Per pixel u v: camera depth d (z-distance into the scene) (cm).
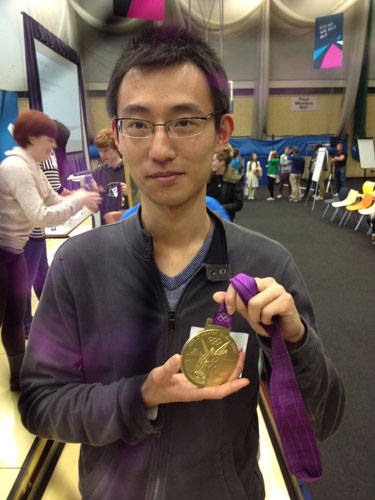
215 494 66
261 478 81
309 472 51
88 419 57
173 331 64
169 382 55
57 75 534
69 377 67
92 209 200
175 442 64
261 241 71
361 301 396
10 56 605
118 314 64
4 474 143
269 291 51
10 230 169
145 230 67
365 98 1325
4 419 171
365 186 695
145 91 54
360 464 201
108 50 1005
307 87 1321
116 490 67
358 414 235
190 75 55
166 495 64
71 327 67
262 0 1167
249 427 74
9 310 178
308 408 61
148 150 57
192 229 65
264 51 1237
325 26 805
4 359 215
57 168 271
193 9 1073
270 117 1353
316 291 425
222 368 57
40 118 172
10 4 596
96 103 1059
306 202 959
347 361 290
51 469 157
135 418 55
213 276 64
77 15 959
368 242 608
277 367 52
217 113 58
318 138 1370
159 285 65
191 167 58
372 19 1229
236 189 340
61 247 70
